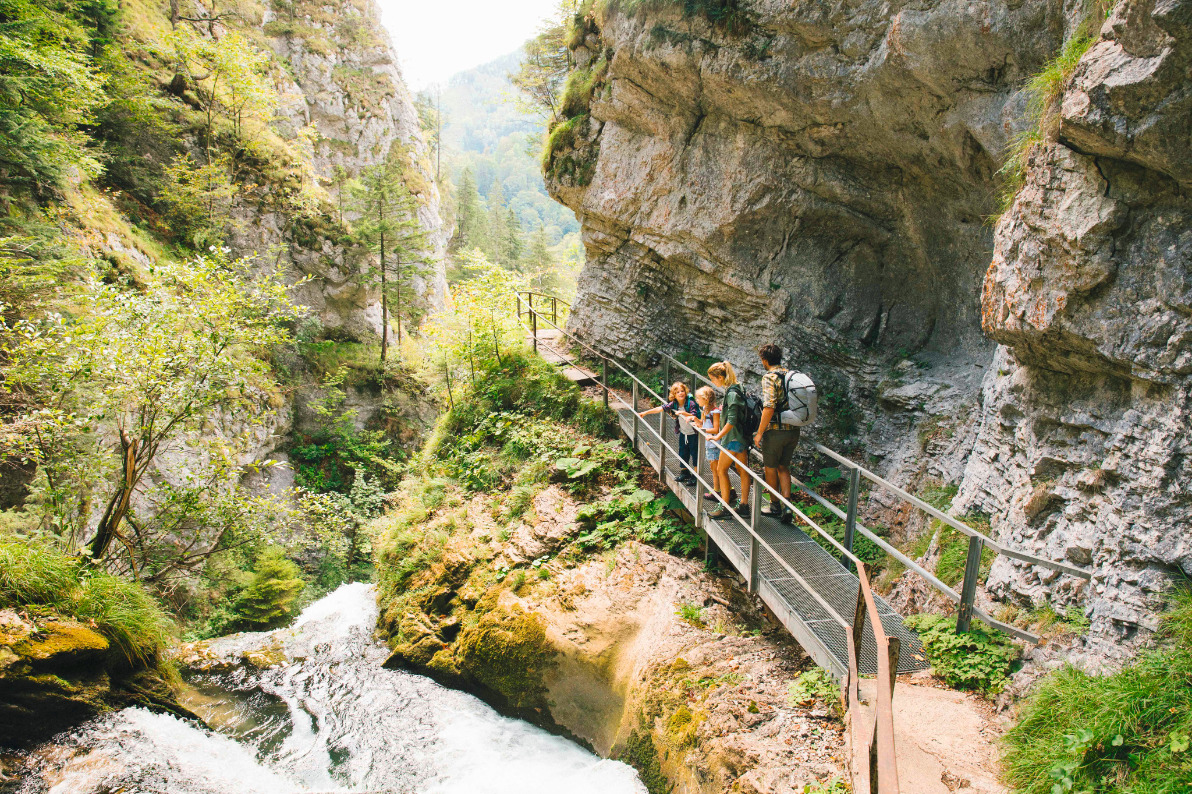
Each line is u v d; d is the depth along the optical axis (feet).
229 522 31.27
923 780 11.80
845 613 16.10
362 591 36.22
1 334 30.94
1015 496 17.22
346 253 95.66
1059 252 14.34
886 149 25.75
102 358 24.63
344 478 82.79
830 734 14.11
